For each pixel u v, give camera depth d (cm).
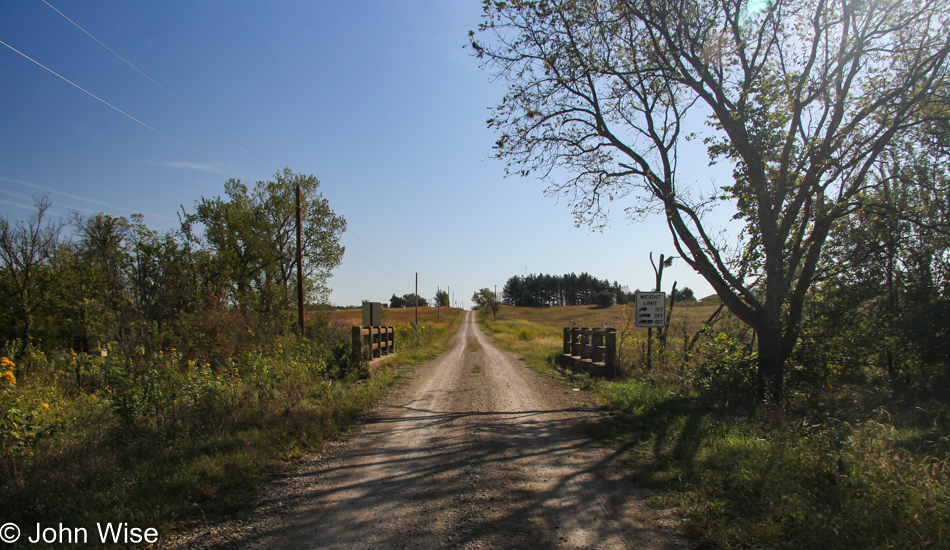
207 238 2558
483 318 8838
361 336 1280
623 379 1183
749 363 894
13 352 912
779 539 352
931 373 801
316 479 498
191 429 625
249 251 2553
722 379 880
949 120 847
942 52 796
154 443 556
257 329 1199
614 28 973
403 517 403
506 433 696
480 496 450
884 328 863
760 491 425
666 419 733
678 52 930
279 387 906
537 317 8988
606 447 618
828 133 853
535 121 1054
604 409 873
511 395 1044
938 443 512
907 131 912
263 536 368
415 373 1477
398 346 2117
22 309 1409
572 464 548
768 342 864
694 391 905
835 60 859
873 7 825
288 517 404
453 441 652
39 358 917
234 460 521
